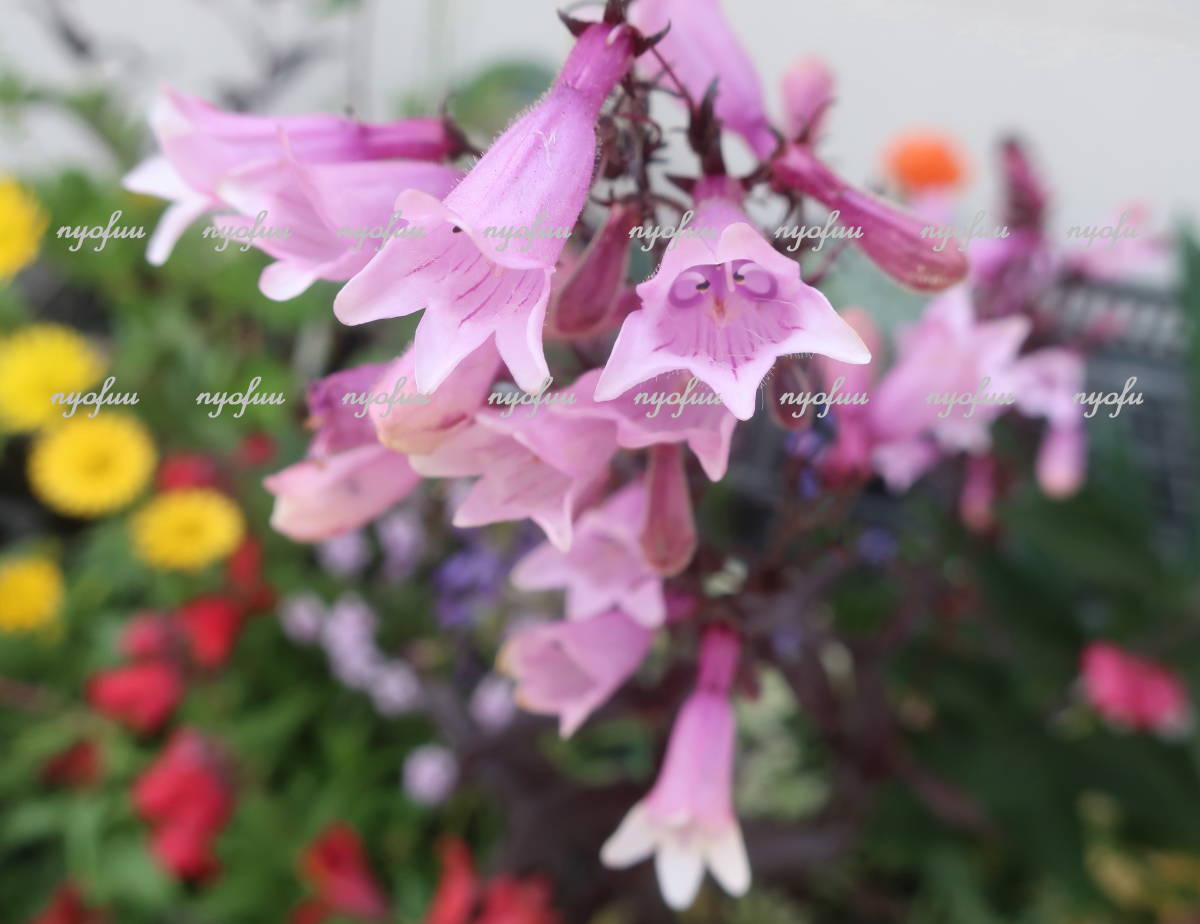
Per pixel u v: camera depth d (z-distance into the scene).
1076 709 0.34
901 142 0.39
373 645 0.36
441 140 0.22
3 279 0.41
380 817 0.36
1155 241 0.33
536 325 0.19
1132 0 0.51
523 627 0.33
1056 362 0.31
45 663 0.38
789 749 0.35
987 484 0.31
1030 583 0.32
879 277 0.32
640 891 0.31
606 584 0.24
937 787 0.30
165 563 0.35
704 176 0.21
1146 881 0.34
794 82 0.24
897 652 0.32
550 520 0.21
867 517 0.39
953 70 0.53
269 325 0.43
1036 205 0.31
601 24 0.21
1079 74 0.53
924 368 0.25
